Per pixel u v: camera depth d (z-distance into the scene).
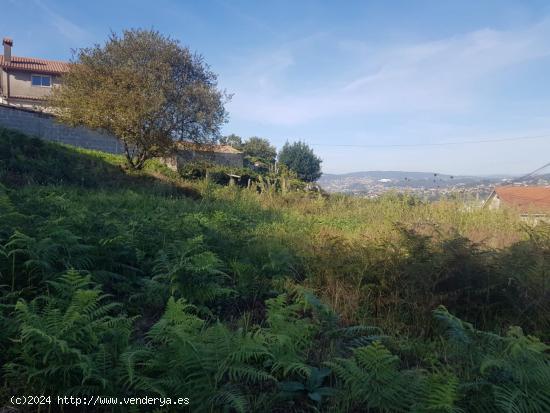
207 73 24.38
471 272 5.18
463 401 3.09
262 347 3.27
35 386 3.15
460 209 14.55
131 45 22.69
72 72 21.94
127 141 21.59
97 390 3.09
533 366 3.08
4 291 4.64
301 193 20.62
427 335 4.77
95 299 3.70
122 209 10.16
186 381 3.14
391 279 5.45
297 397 3.43
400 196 17.75
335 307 5.21
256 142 64.12
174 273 5.20
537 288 4.93
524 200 17.81
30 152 17.59
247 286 5.90
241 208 15.16
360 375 3.15
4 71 39.06
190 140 23.88
